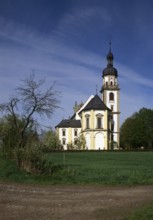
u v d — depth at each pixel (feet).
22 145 122.42
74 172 115.14
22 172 109.50
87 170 125.08
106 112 449.89
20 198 70.13
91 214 54.60
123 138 490.90
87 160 199.21
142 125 475.31
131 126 477.36
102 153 328.29
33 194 76.18
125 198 70.08
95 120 447.42
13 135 134.21
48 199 69.26
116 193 78.23
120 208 58.65
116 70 512.63
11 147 132.16
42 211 57.11
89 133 448.65
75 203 64.49
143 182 97.55
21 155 113.09
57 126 550.36
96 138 446.60
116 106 501.97
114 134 493.36
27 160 111.55
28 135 126.72
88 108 451.12
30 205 62.39
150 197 70.49
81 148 446.60
